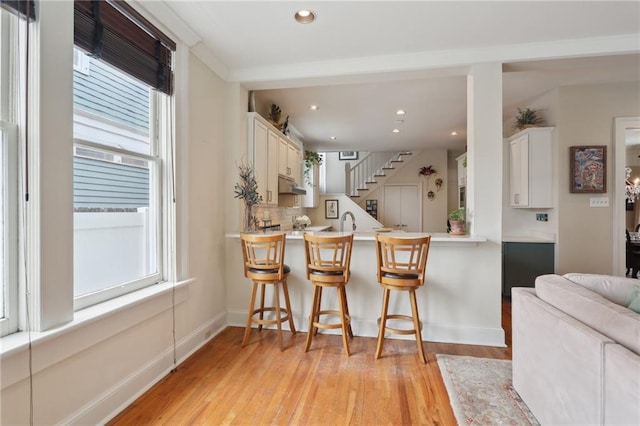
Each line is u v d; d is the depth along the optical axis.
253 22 2.35
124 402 1.87
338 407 1.88
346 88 3.74
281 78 3.10
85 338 1.59
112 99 1.90
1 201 1.35
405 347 2.71
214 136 2.98
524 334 1.84
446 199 7.86
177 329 2.41
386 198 8.13
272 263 2.68
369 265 2.98
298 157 5.50
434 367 2.36
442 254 2.87
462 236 2.84
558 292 1.61
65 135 1.51
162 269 2.35
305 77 3.06
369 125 5.36
